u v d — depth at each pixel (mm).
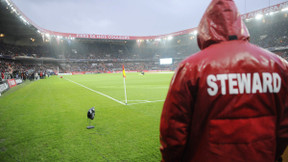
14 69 42125
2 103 8695
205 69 941
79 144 3734
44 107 7566
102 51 74562
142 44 80688
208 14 1069
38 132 4500
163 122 1066
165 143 1074
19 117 5984
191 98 987
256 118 936
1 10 34000
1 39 48281
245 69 929
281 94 1000
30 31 48625
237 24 1016
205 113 949
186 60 1035
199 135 999
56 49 64625
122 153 3297
